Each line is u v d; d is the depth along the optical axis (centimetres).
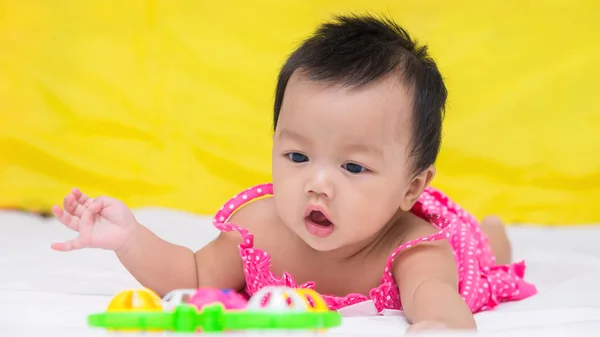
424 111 170
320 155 160
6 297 159
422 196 209
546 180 324
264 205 183
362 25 176
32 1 351
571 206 316
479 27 351
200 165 327
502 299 195
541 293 200
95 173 318
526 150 328
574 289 197
